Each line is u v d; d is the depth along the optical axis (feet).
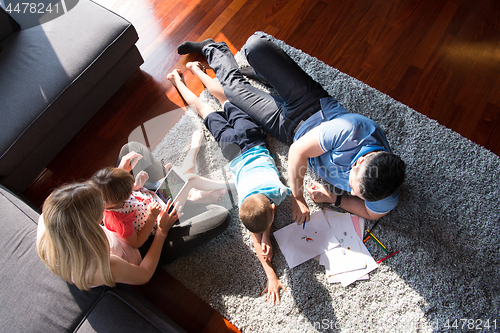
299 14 7.00
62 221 3.27
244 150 5.24
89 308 4.00
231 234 5.38
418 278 4.91
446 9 6.81
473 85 6.19
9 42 5.49
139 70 6.86
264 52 4.92
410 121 5.88
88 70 5.41
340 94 6.18
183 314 5.01
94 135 6.39
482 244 5.05
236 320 4.86
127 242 4.25
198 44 6.63
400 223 5.25
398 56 6.51
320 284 4.96
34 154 5.46
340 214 5.34
